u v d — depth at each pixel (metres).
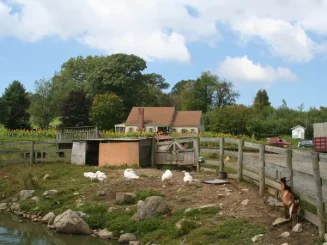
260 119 68.94
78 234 10.64
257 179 11.78
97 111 64.62
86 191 13.34
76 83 91.56
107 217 11.05
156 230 9.66
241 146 13.09
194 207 10.48
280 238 7.95
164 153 18.58
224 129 55.75
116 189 13.09
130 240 9.67
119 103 67.44
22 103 65.44
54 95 63.38
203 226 9.11
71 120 62.81
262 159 11.02
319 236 7.66
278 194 10.09
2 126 62.28
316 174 7.86
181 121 65.31
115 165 18.69
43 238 10.33
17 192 14.66
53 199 13.08
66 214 10.94
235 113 56.22
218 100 96.19
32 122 65.56
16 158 19.75
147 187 13.11
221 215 9.62
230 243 8.05
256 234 8.30
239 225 8.82
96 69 80.31
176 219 9.91
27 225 11.60
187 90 96.44
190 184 12.98
